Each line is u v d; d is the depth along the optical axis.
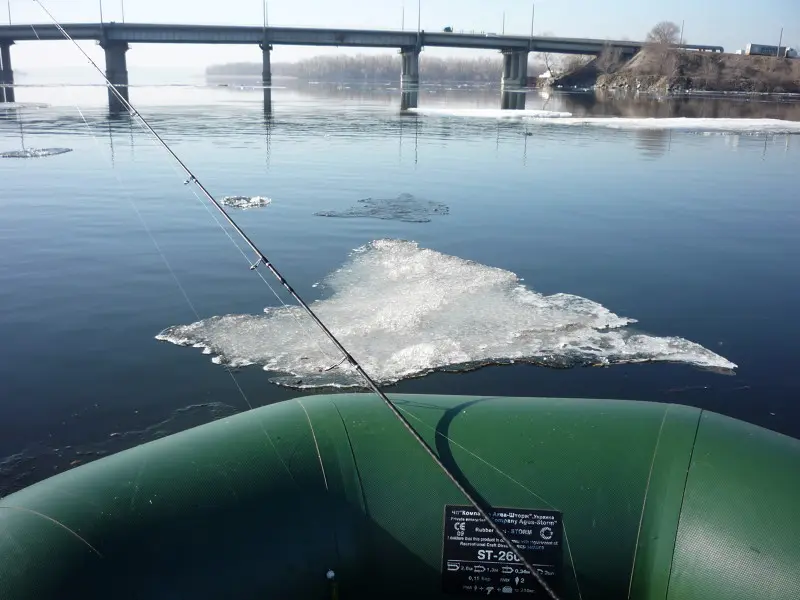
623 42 74.69
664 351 5.23
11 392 4.55
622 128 24.58
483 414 2.26
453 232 8.87
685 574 1.90
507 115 30.42
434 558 2.05
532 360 5.02
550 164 15.43
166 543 1.85
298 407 2.33
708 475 2.00
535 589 2.02
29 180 12.27
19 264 7.29
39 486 2.00
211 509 1.94
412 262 7.30
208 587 1.83
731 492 1.95
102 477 1.98
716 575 1.86
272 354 5.07
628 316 5.97
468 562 2.04
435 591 2.06
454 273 6.93
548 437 2.16
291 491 2.04
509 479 2.07
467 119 28.02
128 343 5.28
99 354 5.10
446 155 16.67
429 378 4.72
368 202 10.73
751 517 1.89
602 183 12.95
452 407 2.31
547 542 2.01
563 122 26.94
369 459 2.13
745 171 14.70
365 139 19.86
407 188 12.05
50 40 59.25
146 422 4.21
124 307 6.02
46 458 3.85
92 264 7.29
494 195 11.53
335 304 6.04
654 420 2.22
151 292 6.41
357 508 2.07
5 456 3.86
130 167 13.91
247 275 6.90
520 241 8.47
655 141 20.34
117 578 1.76
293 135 20.66
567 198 11.40
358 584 2.05
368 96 52.22
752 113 35.16
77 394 4.53
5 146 16.89
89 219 9.35
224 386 4.62
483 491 2.06
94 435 4.07
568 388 4.64
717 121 27.39
